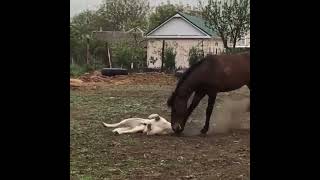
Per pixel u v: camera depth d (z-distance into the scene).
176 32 42.66
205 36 41.81
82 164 6.28
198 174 5.76
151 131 8.56
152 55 39.12
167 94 16.05
